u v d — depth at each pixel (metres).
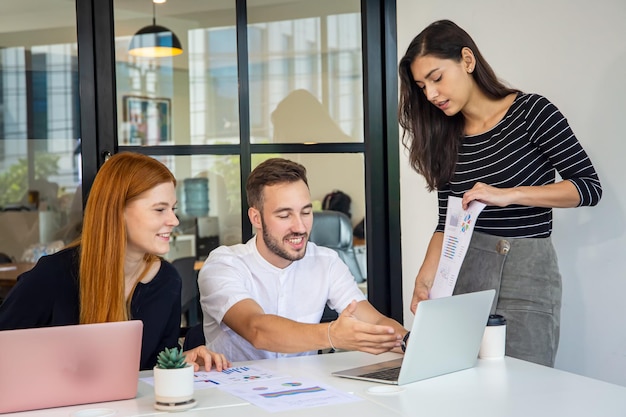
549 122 2.54
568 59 3.38
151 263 2.38
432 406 1.69
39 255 3.38
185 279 3.41
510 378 1.95
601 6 3.31
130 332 1.79
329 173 3.50
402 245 3.57
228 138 3.42
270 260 2.60
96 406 1.75
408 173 3.55
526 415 1.61
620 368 3.31
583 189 2.52
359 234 3.54
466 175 2.71
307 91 3.47
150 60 3.38
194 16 3.39
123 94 3.37
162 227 2.21
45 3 3.32
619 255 3.29
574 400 1.73
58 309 2.25
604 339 3.34
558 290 2.59
